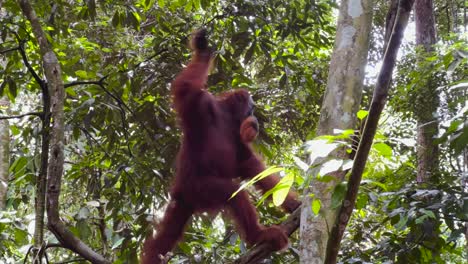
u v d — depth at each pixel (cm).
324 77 662
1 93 512
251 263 382
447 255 618
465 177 446
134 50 587
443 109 513
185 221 440
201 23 606
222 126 448
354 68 354
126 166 485
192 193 430
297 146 701
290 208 420
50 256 689
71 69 528
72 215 516
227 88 558
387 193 421
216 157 431
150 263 428
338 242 240
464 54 460
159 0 575
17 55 517
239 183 437
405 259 445
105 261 356
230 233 507
